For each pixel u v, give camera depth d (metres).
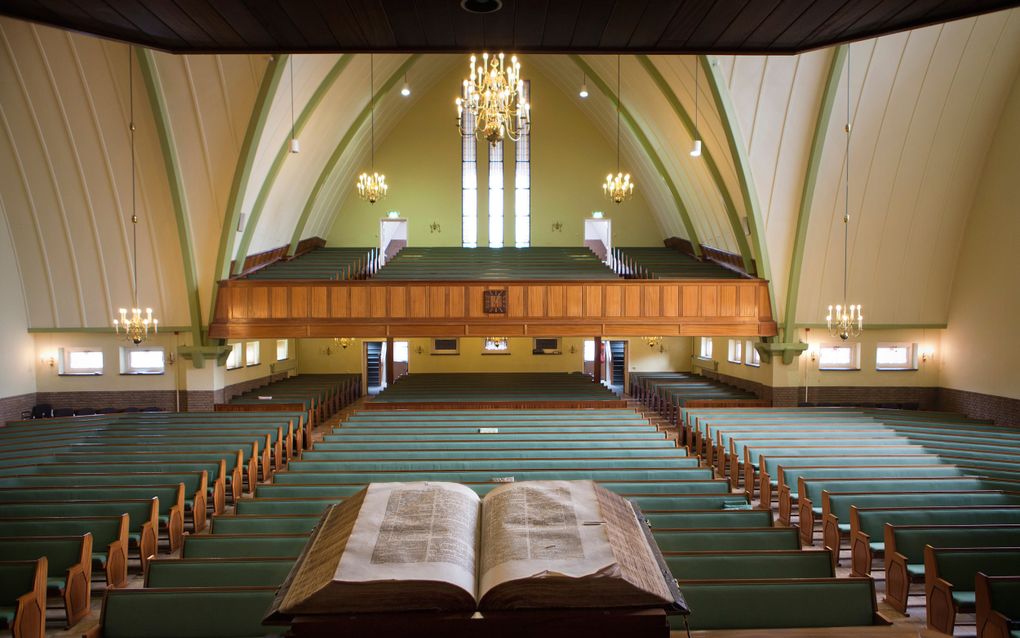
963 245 18.88
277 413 15.80
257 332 18.89
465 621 1.85
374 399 19.50
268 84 15.38
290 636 1.84
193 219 17.91
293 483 9.91
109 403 19.66
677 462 10.77
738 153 17.31
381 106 24.83
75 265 18.44
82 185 17.17
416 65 24.27
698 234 24.52
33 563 6.55
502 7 3.94
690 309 19.28
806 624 4.78
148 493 9.96
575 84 26.22
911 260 19.08
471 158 28.77
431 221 28.73
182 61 15.03
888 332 20.48
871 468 10.93
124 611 4.88
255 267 21.66
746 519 7.75
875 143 17.16
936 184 17.91
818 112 16.69
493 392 20.48
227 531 7.69
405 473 10.02
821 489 10.05
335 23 4.21
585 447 11.85
